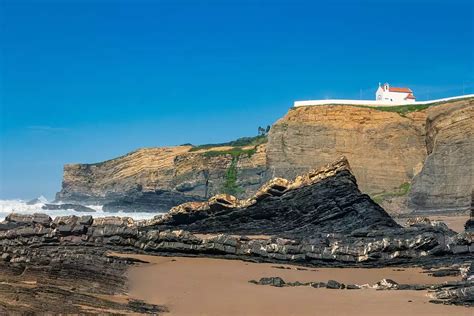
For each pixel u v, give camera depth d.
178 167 153.12
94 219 52.25
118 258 39.78
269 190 56.88
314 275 37.94
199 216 57.25
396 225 55.03
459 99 131.00
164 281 33.88
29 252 35.66
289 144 130.50
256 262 42.38
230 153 150.25
